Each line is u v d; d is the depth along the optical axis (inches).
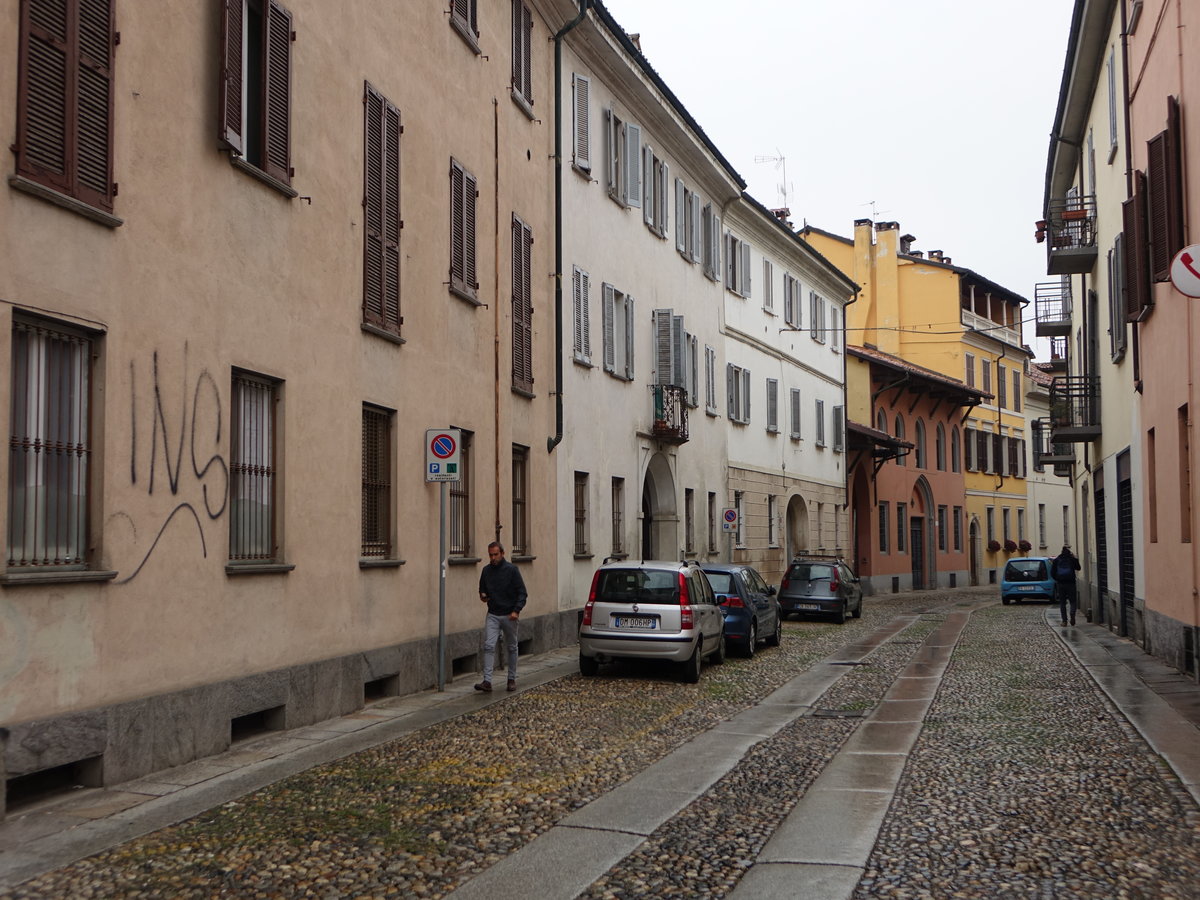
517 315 736.3
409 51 576.4
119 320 348.8
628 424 980.6
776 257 1483.8
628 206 986.1
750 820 305.6
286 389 449.4
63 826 295.0
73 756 322.7
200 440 389.4
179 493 377.1
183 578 378.6
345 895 240.8
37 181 314.3
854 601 1207.6
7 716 301.9
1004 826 297.1
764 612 830.5
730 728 463.8
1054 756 396.2
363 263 518.3
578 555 853.2
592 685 601.0
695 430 1168.2
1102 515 1061.1
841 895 240.1
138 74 359.9
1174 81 606.2
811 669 700.0
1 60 302.7
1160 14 637.9
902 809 318.0
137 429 356.5
